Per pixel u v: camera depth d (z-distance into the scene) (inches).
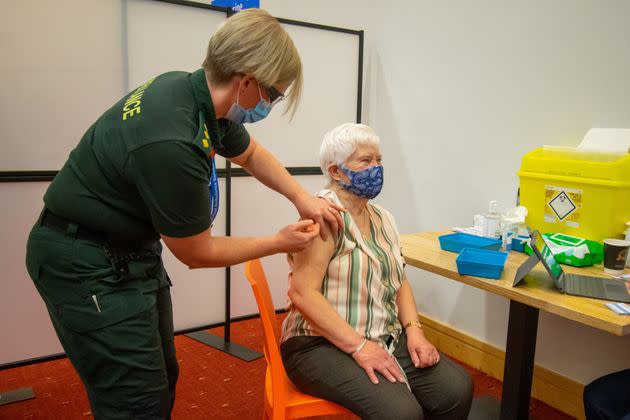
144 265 49.3
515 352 73.6
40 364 100.3
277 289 125.0
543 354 91.7
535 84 88.4
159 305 55.4
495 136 96.0
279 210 120.6
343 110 123.7
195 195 42.4
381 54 120.5
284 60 45.0
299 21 112.0
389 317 61.6
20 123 88.4
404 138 116.3
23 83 87.7
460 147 103.0
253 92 45.9
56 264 45.8
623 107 76.5
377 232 64.0
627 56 75.5
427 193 111.7
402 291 66.7
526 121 90.4
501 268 62.4
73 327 46.1
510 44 91.8
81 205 45.4
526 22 89.0
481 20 96.5
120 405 47.6
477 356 102.7
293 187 59.6
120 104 46.9
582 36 80.9
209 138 45.0
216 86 45.6
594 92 80.0
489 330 100.9
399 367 56.7
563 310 53.4
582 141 78.3
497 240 78.4
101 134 45.3
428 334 113.7
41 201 92.7
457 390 58.3
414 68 112.1
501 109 94.3
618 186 67.3
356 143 60.3
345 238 58.6
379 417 52.7
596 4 78.7
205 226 44.5
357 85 124.3
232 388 92.8
